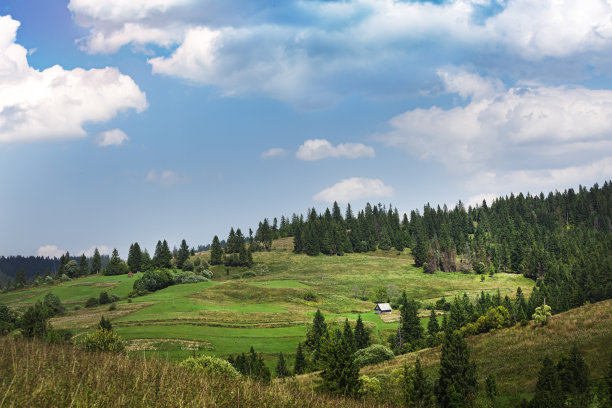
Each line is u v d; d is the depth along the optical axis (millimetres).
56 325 106000
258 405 26062
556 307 122125
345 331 99312
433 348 84688
